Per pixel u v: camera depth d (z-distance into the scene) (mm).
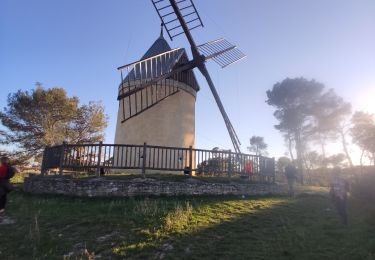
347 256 7688
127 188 13672
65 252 8266
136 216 10539
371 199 14875
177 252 7969
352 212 12820
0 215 11664
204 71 20969
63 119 37938
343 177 11352
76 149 14891
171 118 19859
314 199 16047
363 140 43812
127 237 8953
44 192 14898
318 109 45031
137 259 7680
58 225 10148
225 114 22094
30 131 37125
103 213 11094
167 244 8453
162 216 10531
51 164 15844
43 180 15156
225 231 9469
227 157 16234
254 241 8703
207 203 12750
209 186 14727
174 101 20266
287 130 46750
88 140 38500
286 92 45219
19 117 36750
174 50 20328
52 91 37031
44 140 34844
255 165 17484
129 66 17328
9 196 15258
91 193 13602
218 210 11766
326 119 45312
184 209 11570
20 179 28156
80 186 13812
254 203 13469
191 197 13922
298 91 44906
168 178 14727
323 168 50094
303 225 10422
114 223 9984
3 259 7977
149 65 18953
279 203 13969
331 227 10227
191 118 21141
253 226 10094
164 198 13500
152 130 19312
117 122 20797
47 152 16562
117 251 8016
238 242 8586
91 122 38500
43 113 37031
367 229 9969
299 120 45250
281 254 7816
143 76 19109
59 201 13117
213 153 15859
